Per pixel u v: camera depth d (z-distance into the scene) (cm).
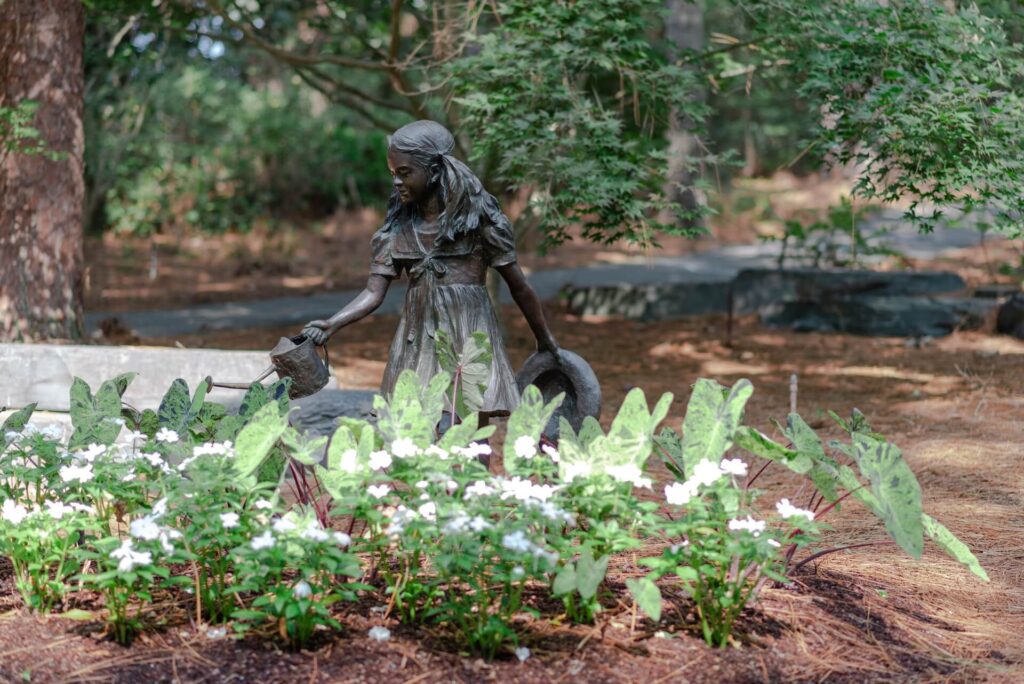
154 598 378
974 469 632
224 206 2281
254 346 1155
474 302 442
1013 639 384
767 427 769
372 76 2516
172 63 1814
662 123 893
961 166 667
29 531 353
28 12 836
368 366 1033
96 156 1981
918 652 363
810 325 1283
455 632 352
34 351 633
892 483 355
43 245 849
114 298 1564
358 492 347
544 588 390
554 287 1636
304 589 317
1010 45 736
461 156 995
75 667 325
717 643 349
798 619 371
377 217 2466
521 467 366
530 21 742
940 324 1217
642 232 799
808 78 767
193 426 416
